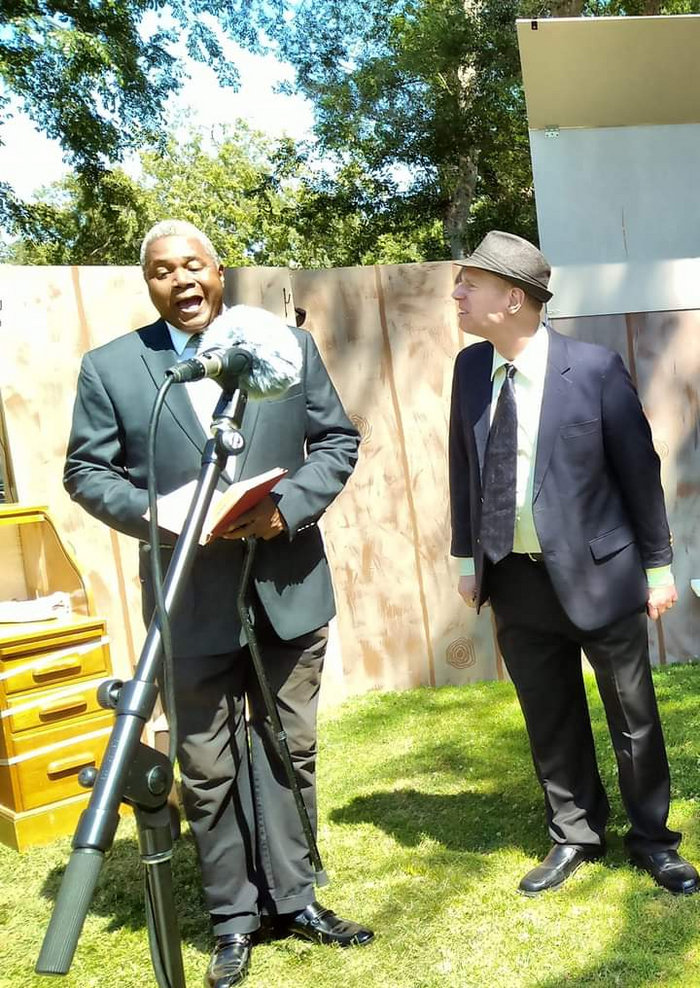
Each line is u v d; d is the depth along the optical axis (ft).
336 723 13.96
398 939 8.13
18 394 12.85
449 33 62.39
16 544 12.73
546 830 9.97
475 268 8.11
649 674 8.64
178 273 7.94
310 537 8.42
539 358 8.39
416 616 15.07
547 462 8.23
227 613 7.91
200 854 8.13
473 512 8.79
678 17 13.51
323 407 8.63
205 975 7.89
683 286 14.96
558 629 8.68
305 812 7.82
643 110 14.71
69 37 55.16
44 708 11.17
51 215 68.69
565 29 13.41
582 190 14.88
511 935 7.99
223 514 6.56
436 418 14.93
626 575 8.34
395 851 9.82
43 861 10.68
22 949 8.79
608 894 8.46
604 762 11.44
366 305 14.69
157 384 8.13
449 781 11.57
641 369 14.99
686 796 10.19
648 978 7.23
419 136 66.44
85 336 13.19
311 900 8.41
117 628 13.52
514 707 13.91
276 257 96.37
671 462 15.07
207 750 7.97
